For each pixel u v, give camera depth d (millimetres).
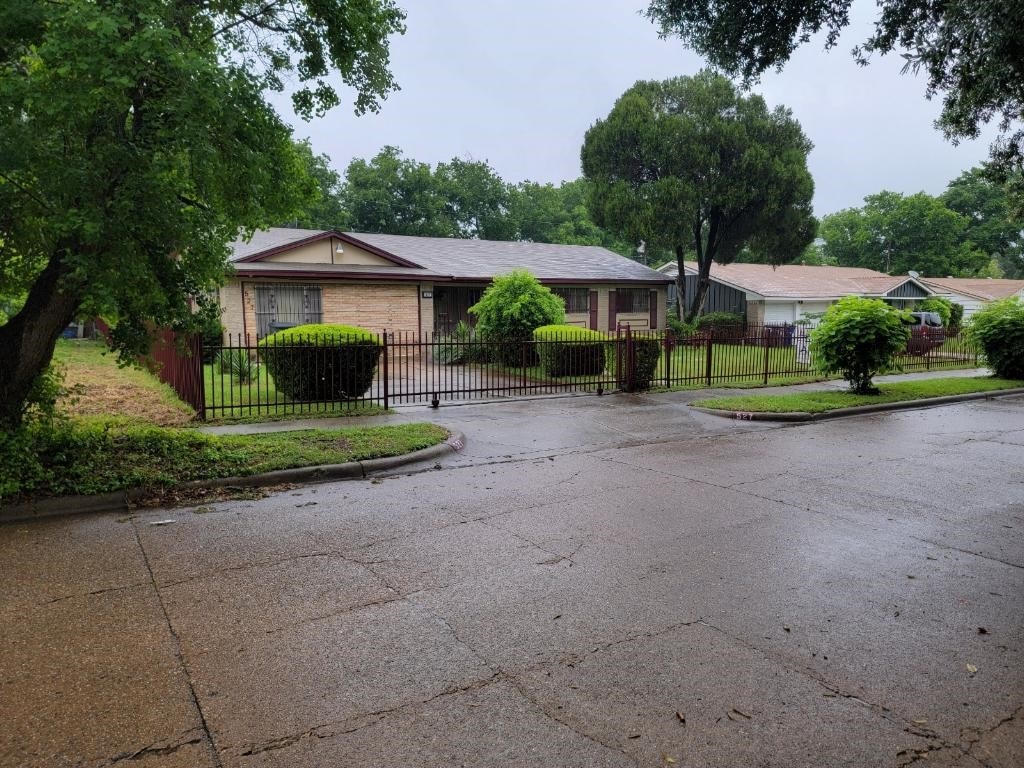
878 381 15945
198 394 9523
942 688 2959
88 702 2775
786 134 27359
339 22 6156
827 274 35031
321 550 4633
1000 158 9906
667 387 14148
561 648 3285
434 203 44500
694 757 2467
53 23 4641
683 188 26297
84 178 4918
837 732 2629
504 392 13180
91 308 5758
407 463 7305
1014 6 6582
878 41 7973
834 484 6668
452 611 3691
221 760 2424
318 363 10742
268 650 3240
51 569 4227
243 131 5801
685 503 5926
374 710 2752
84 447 6246
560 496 6133
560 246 31359
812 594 3971
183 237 5629
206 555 4508
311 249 20281
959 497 6199
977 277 54188
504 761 2436
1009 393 14828
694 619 3619
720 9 8141
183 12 5547
